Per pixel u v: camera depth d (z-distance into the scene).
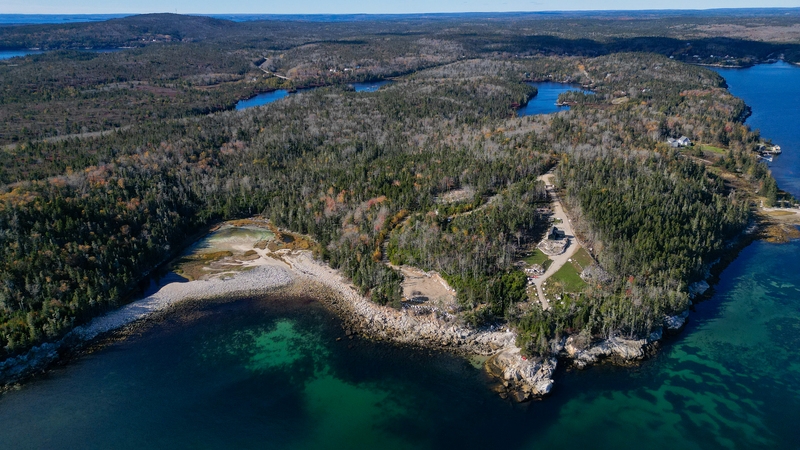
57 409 93.62
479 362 102.69
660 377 96.94
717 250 137.50
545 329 102.94
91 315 120.12
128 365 105.81
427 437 85.38
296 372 102.62
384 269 134.75
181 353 109.56
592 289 117.50
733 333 108.81
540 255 137.25
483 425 87.38
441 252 134.25
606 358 101.56
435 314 117.19
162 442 86.25
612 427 85.94
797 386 93.69
